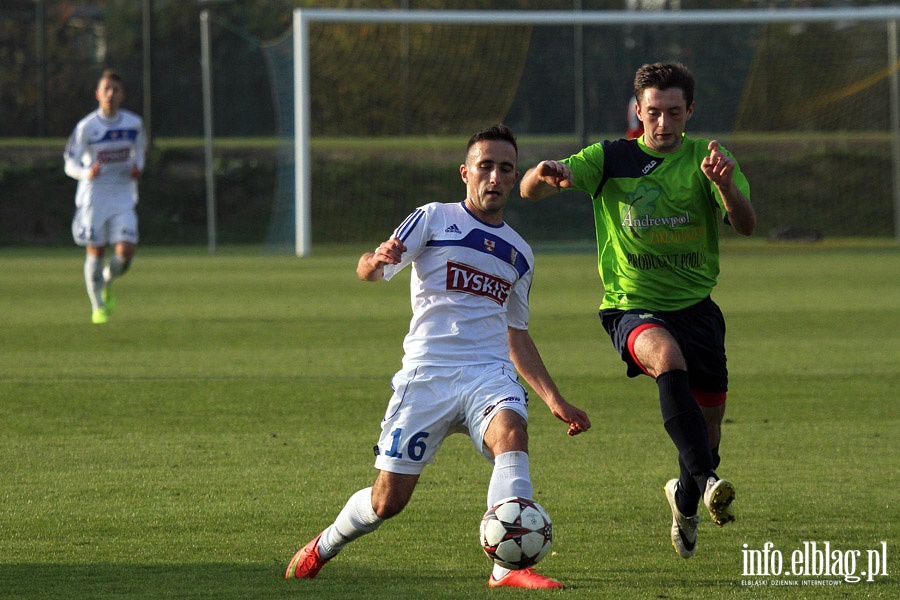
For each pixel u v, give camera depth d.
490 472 21.34
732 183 15.84
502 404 14.32
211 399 29.22
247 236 122.00
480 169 15.08
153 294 60.78
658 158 17.23
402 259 14.89
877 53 124.38
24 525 17.36
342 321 48.00
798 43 126.44
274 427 25.58
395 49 121.38
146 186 125.62
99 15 180.75
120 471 21.16
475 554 15.96
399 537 16.83
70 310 52.44
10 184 124.19
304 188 92.88
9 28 170.62
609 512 18.38
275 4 175.00
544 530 13.69
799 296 57.28
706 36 131.38
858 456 22.67
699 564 15.59
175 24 172.38
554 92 134.50
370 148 121.81
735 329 44.47
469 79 122.44
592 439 24.42
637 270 17.39
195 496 19.27
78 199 46.78
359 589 14.26
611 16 90.44
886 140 122.88
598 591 14.28
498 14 91.00
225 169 128.12
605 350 39.00
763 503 19.00
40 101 147.12
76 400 28.95
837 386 31.22
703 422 15.15
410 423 14.62
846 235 116.62
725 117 128.62
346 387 31.17
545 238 110.81
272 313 51.31
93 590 14.13
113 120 46.38
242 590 14.20
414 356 14.94
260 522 17.64
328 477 20.75
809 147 122.88
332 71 120.88
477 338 14.91
